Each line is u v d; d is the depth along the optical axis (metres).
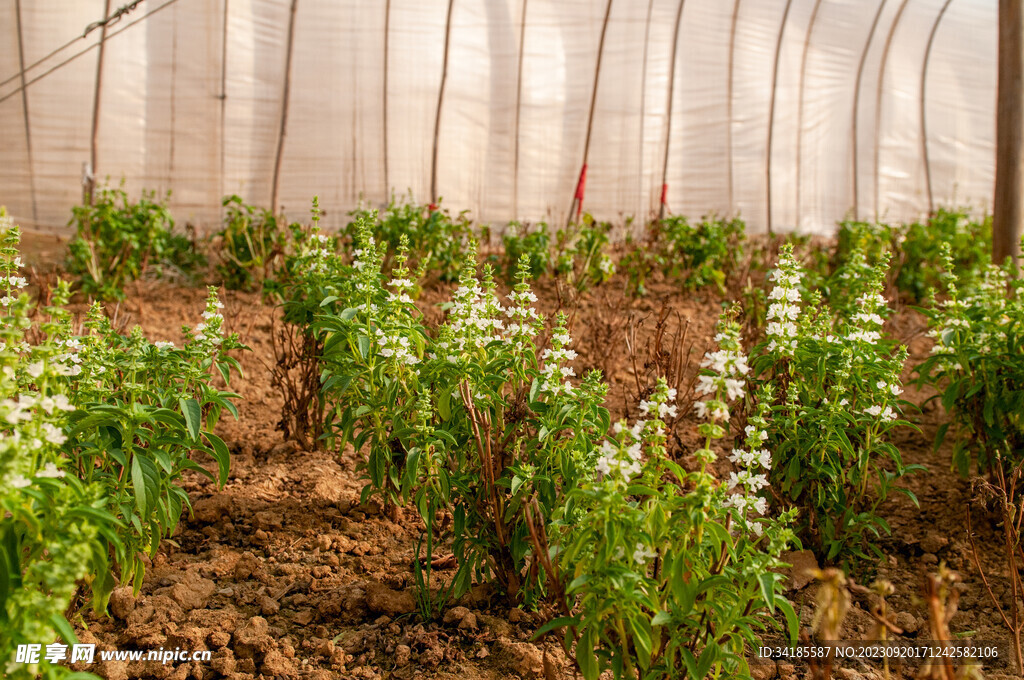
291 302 4.72
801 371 4.11
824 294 8.38
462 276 3.81
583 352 6.57
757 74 12.64
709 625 2.68
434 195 11.72
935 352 4.55
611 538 2.53
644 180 12.46
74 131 10.57
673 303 8.63
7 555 2.30
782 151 12.98
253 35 10.90
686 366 4.77
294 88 11.13
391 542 4.21
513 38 11.72
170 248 8.79
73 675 2.28
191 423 3.23
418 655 3.34
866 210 13.47
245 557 3.98
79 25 10.38
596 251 9.14
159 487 3.18
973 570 4.06
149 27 10.61
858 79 13.12
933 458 5.26
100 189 10.65
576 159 12.23
